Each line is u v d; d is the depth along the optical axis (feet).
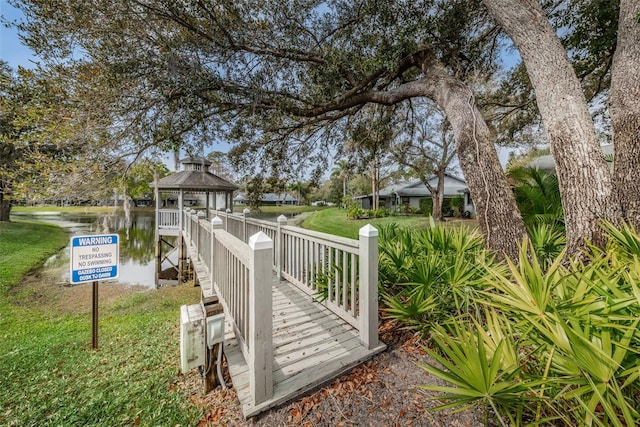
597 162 8.86
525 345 5.50
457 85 12.97
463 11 14.20
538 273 5.25
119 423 6.64
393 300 8.57
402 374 6.81
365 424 5.42
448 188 75.66
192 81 13.32
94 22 12.01
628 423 3.25
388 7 13.41
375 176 68.28
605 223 8.31
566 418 4.00
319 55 16.30
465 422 5.28
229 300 8.87
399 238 12.37
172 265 37.45
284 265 13.92
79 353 11.05
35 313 18.61
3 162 31.32
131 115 13.87
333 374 6.68
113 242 11.98
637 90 9.46
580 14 14.23
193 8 13.06
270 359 5.89
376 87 18.98
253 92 15.23
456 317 7.30
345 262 8.96
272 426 5.51
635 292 4.30
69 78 12.60
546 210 14.05
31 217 85.81
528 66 10.46
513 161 47.37
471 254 9.98
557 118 9.53
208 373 7.05
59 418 6.96
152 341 12.01
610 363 3.65
